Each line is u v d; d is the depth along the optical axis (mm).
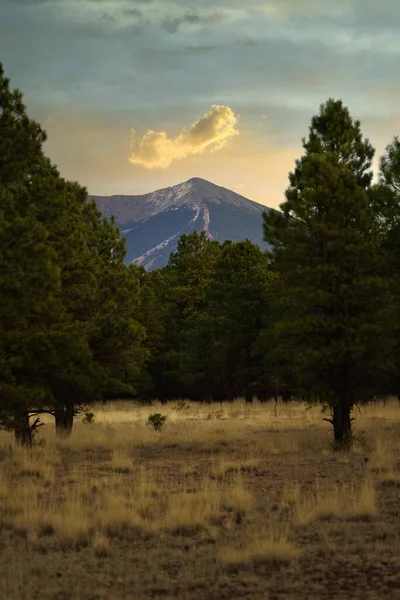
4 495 14727
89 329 24938
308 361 24453
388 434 27078
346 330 24344
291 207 26203
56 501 14398
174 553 10375
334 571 9273
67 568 9672
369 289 24453
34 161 25891
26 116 25500
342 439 24031
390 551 10172
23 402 20531
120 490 15391
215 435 27625
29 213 22125
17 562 9867
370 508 12586
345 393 25062
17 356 21031
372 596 8125
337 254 25297
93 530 11836
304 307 24984
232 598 8266
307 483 16594
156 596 8398
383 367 25016
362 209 25688
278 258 26375
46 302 22484
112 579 9109
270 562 9695
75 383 24062
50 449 23406
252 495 14633
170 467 20062
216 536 11227
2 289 19797
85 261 27094
